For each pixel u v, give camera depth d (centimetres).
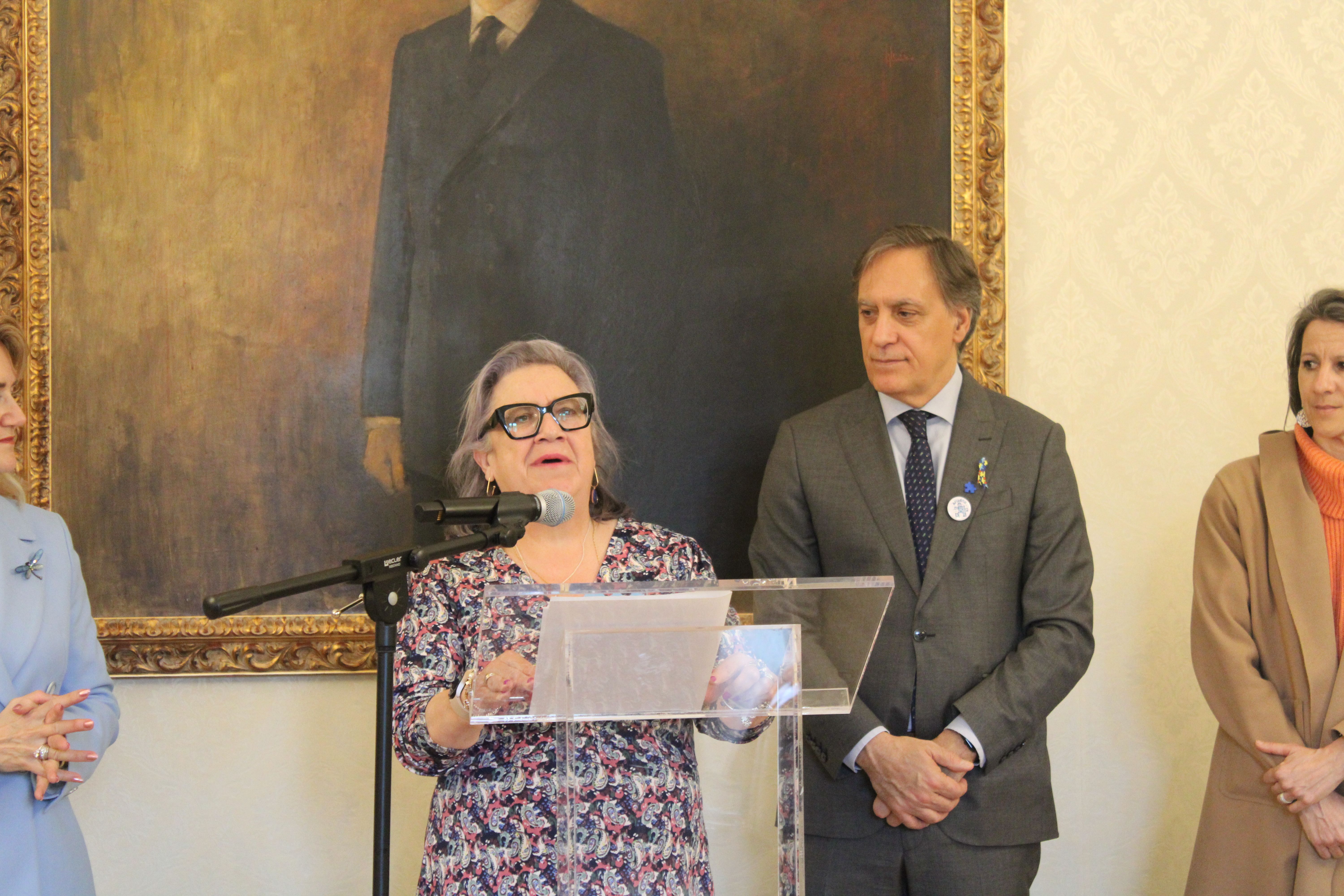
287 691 262
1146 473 283
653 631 138
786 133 274
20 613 199
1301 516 232
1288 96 290
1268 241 288
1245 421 285
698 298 271
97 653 218
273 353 263
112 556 258
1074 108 285
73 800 257
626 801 167
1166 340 285
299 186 265
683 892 167
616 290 270
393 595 137
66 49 263
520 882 171
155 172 263
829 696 148
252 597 121
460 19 269
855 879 218
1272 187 289
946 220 275
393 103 267
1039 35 285
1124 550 281
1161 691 280
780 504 239
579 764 167
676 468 270
